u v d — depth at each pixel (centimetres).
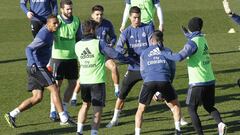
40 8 3033
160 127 2242
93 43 2012
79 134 2067
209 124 2266
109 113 2481
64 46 2356
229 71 3259
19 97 2775
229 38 4453
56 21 2152
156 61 2027
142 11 2900
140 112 2044
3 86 3000
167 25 5234
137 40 2266
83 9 6225
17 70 3416
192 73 2008
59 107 2209
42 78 2186
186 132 2181
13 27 5253
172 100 2067
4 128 2278
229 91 2812
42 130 2242
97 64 2017
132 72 2252
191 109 2028
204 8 6084
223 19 5441
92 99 2033
